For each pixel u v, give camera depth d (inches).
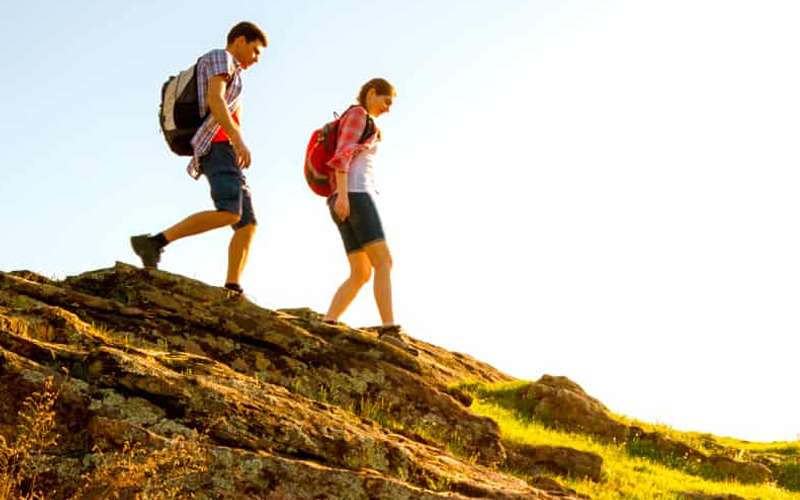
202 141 251.4
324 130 282.8
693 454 343.9
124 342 225.1
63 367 192.2
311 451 192.4
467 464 215.3
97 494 173.5
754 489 315.6
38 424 171.0
